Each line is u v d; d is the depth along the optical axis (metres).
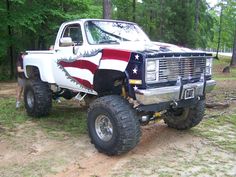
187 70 5.83
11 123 7.68
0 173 5.04
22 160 5.53
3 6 16.31
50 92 7.97
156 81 5.38
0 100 10.62
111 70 5.75
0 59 19.28
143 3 30.59
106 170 5.14
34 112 7.98
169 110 6.49
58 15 17.34
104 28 6.90
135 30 7.36
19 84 9.13
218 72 25.14
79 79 6.52
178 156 5.66
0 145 6.22
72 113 8.65
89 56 6.18
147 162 5.41
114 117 5.38
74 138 6.64
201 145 6.20
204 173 4.98
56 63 7.23
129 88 5.42
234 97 11.08
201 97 6.39
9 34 17.59
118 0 29.27
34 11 16.84
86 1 18.23
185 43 33.38
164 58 5.40
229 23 45.03
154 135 6.80
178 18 32.94
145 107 5.53
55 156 5.70
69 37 6.85
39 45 19.42
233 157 5.62
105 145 5.61
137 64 5.27
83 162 5.45
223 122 7.74
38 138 6.63
